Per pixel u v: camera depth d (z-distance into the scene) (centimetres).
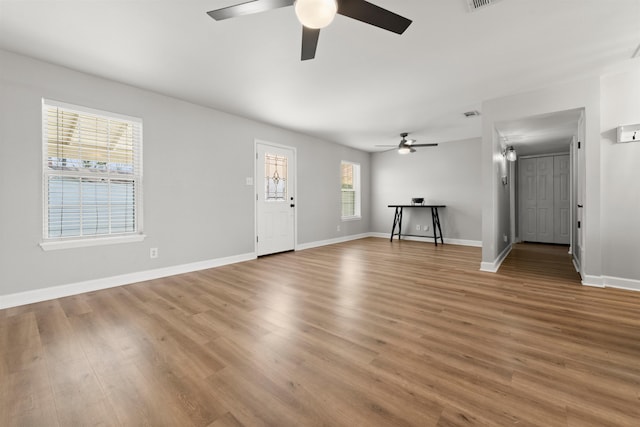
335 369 154
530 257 467
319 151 588
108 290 295
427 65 274
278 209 502
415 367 155
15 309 242
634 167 287
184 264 368
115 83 308
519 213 657
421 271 369
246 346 179
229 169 420
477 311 234
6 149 247
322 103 377
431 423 115
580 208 349
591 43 236
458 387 138
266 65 274
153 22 208
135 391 137
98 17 202
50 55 254
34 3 187
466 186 599
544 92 325
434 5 190
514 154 542
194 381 144
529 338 187
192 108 375
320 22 153
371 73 290
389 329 202
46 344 182
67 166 283
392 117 439
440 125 485
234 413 122
